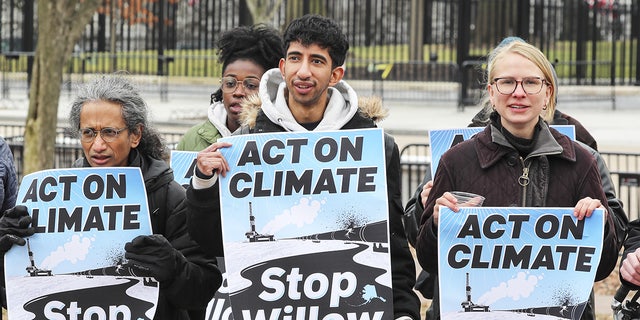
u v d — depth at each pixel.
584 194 5.70
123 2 36.31
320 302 5.76
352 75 33.62
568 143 5.75
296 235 5.81
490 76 5.70
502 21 31.47
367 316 5.75
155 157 5.83
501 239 5.62
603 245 5.66
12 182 7.60
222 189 5.80
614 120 27.73
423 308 11.98
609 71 34.84
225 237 5.77
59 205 5.63
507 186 5.70
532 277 5.61
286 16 33.47
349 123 6.18
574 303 5.57
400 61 31.70
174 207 5.77
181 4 38.66
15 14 38.62
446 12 33.81
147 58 34.47
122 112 5.64
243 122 6.55
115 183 5.66
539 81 5.57
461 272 5.63
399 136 24.66
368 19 33.59
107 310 5.56
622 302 6.27
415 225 6.33
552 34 35.28
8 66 35.56
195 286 5.64
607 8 33.09
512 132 5.71
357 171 5.88
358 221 5.83
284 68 6.16
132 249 5.48
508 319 5.62
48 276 5.58
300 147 5.89
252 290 5.75
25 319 5.55
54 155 15.98
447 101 31.94
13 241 5.55
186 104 32.12
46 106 15.19
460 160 5.78
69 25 15.19
